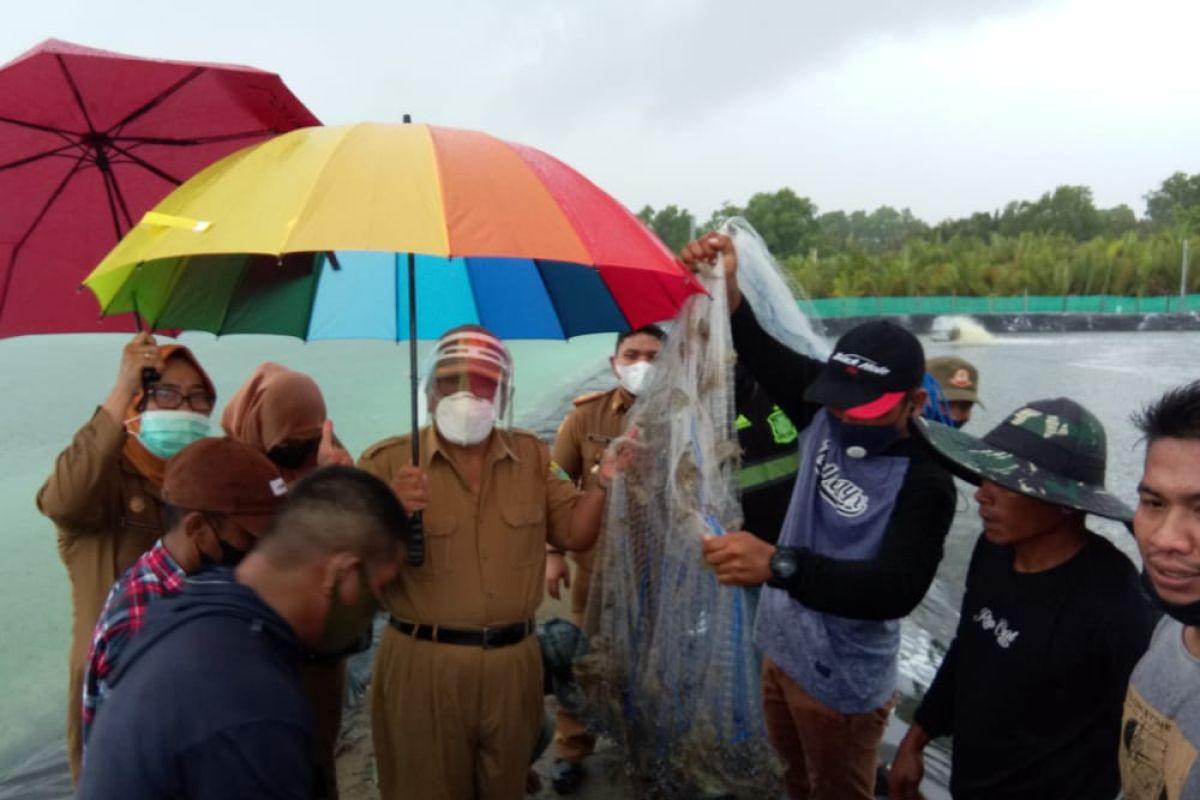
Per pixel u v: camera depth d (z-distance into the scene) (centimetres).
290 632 161
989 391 1520
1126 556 197
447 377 258
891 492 233
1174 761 135
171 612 157
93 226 279
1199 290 5216
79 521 258
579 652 299
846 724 260
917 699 434
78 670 263
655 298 270
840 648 252
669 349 272
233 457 205
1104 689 187
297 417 306
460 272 309
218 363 1582
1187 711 135
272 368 324
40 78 237
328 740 283
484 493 258
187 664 145
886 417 231
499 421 268
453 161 201
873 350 232
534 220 194
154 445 267
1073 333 4116
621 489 279
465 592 250
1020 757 199
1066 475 195
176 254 181
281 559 163
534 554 263
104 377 1376
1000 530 202
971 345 3162
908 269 5606
